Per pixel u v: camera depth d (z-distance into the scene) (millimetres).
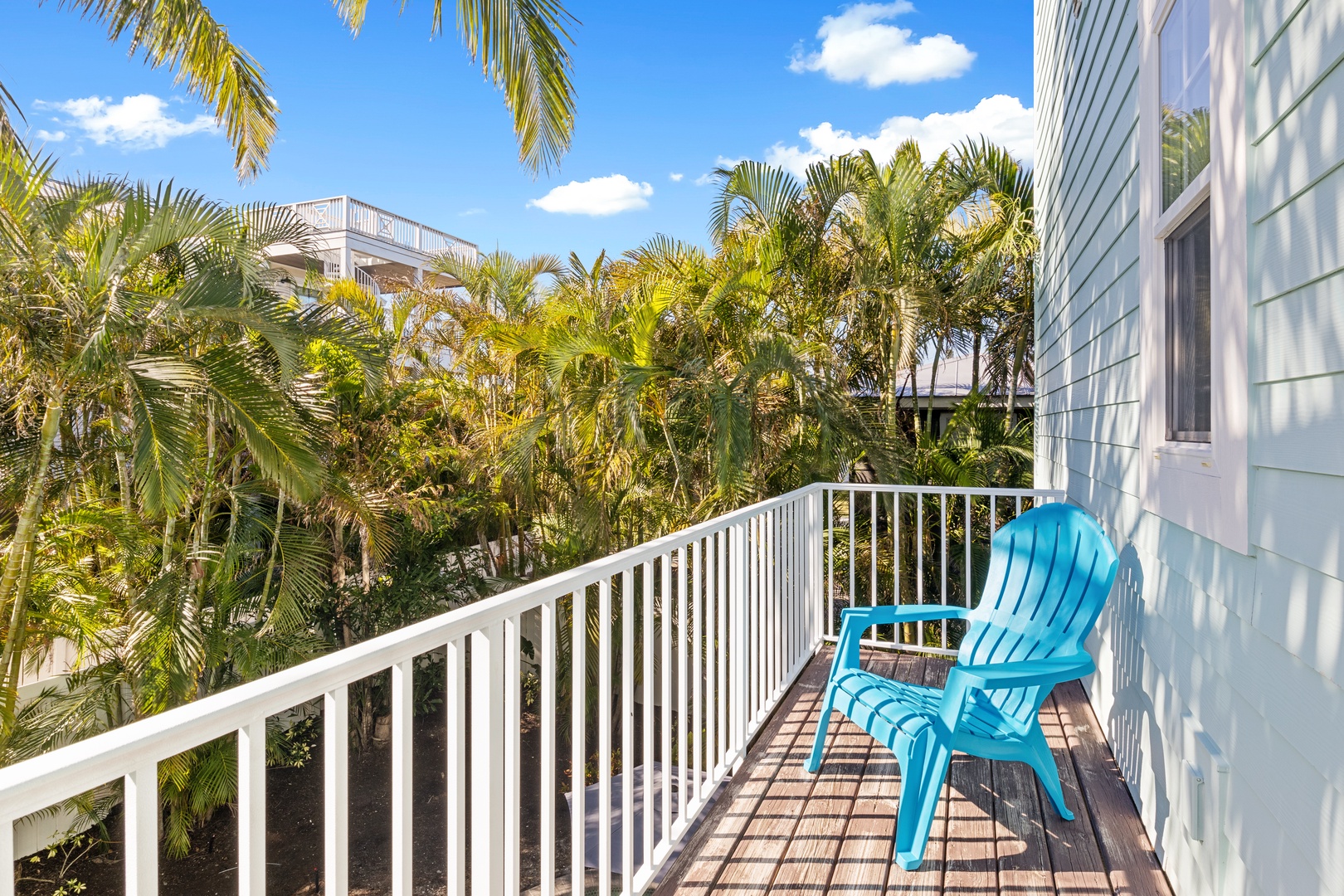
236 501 6926
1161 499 2650
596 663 8633
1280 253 1718
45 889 6691
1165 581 2645
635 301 7027
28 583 5426
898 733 2637
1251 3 1881
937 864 2490
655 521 7805
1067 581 3029
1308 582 1572
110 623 6203
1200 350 2422
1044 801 2889
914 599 8430
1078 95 4668
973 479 8516
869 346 8625
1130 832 2686
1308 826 1570
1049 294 6340
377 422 8719
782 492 7227
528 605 1756
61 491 6238
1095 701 3758
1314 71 1540
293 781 9102
